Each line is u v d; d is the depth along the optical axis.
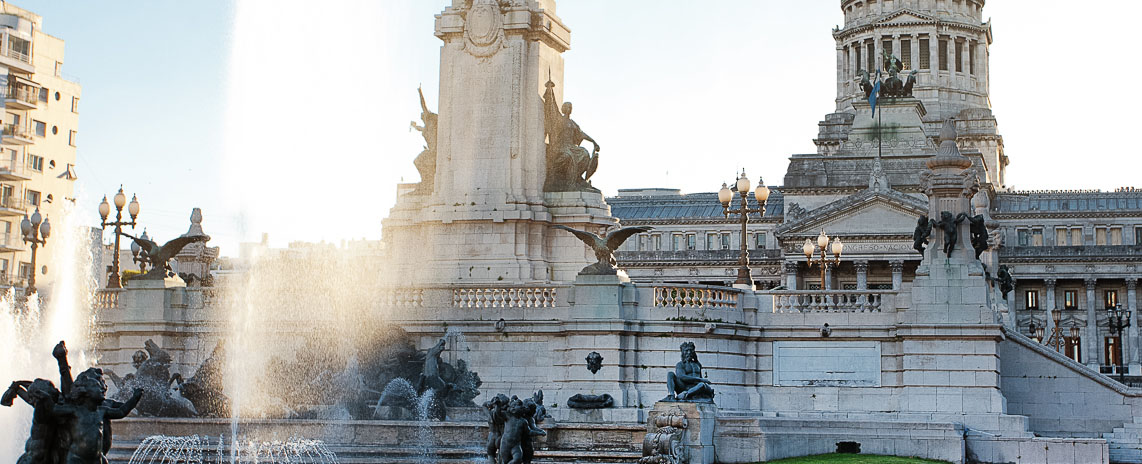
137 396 33.03
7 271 108.06
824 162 169.38
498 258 58.25
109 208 64.62
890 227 153.25
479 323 53.69
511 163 59.12
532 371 53.34
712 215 171.75
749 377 54.50
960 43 199.62
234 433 46.84
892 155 169.62
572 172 60.12
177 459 45.00
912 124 173.25
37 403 30.98
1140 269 161.88
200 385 50.84
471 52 59.75
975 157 170.88
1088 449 48.84
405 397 50.22
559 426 46.22
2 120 107.19
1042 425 56.47
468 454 44.19
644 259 164.38
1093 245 165.62
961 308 53.16
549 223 59.06
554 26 60.78
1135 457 54.91
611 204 176.38
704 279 162.50
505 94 59.44
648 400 52.44
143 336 55.94
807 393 54.16
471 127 59.53
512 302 53.97
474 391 52.69
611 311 52.34
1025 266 164.75
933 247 54.16
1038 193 174.88
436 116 61.75
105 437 31.97
